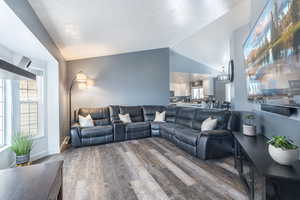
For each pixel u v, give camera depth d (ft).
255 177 4.43
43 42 7.80
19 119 8.89
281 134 5.46
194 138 9.41
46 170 3.19
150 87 16.80
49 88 10.78
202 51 17.85
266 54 5.21
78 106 15.30
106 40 11.80
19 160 7.54
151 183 6.58
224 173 7.37
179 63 20.88
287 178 3.45
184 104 20.83
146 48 16.21
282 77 4.15
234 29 11.34
